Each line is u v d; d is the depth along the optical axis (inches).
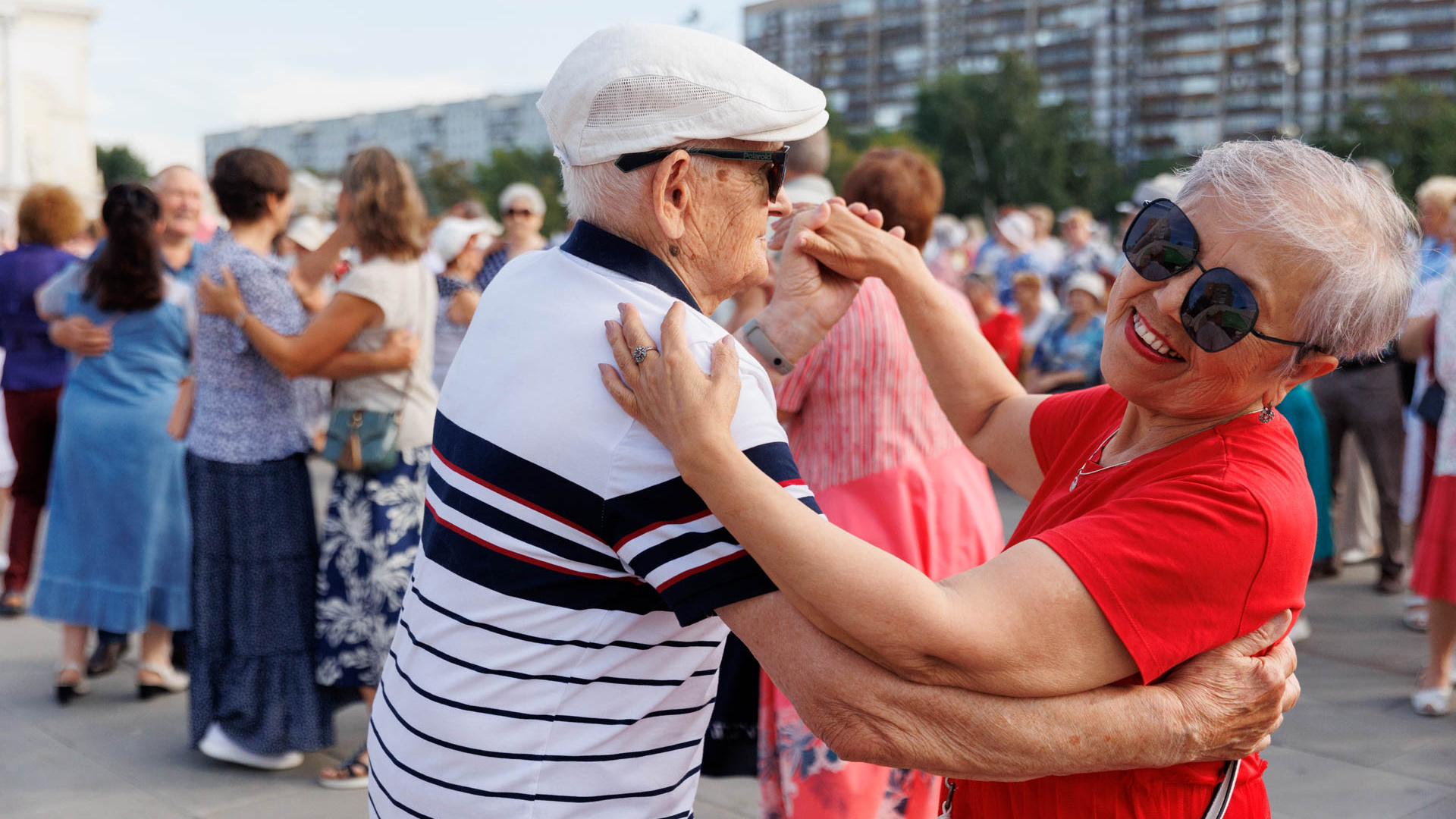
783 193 67.9
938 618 40.5
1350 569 225.9
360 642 128.6
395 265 124.1
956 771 42.8
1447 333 152.3
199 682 132.0
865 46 4879.4
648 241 48.0
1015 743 42.1
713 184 48.0
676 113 46.1
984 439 66.7
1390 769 134.3
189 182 189.8
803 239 66.7
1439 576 148.5
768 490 41.5
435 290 133.3
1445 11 3727.9
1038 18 4475.9
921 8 4702.3
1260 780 51.0
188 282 191.3
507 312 48.5
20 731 145.8
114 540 153.1
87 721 149.5
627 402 43.4
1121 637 42.1
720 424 41.7
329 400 130.3
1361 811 123.3
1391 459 206.4
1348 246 43.6
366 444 125.0
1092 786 47.3
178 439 150.9
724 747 97.7
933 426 89.0
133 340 155.0
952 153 2701.8
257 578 128.4
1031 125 2642.7
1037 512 55.2
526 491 45.3
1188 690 43.8
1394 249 45.3
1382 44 3833.7
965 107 2662.4
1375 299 44.0
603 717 46.5
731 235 49.3
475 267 202.8
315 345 120.6
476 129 5851.4
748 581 42.8
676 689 48.5
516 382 46.1
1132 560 42.1
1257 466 44.6
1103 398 58.3
